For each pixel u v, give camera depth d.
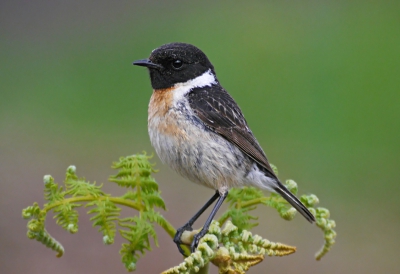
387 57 16.20
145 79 16.11
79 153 13.69
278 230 11.52
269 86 15.08
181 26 18.69
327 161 13.21
